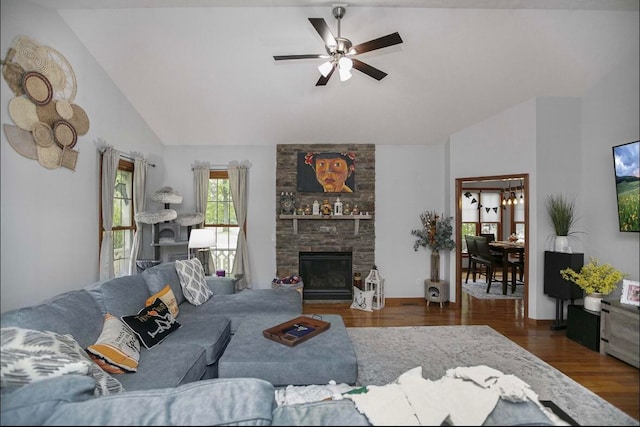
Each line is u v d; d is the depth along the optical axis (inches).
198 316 117.8
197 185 190.4
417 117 169.6
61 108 108.3
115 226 147.3
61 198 108.3
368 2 105.4
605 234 138.1
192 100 156.5
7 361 53.9
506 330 146.7
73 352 63.5
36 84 97.9
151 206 174.1
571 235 151.1
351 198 195.6
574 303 154.2
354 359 82.3
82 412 39.4
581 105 151.5
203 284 139.5
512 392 45.2
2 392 52.2
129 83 143.6
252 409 39.8
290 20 115.4
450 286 189.8
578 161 151.9
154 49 128.0
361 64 106.0
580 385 98.4
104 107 134.3
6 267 87.6
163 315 100.3
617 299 126.3
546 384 99.2
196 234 157.5
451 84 145.8
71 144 112.5
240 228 191.5
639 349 108.3
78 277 116.6
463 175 179.8
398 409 41.9
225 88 149.5
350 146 195.6
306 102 159.2
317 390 74.0
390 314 171.8
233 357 82.8
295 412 41.0
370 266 195.9
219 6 110.4
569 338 135.5
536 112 152.3
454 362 115.0
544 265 149.2
